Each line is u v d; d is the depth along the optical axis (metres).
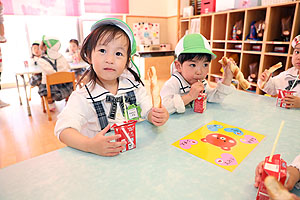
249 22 2.85
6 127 2.36
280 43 2.42
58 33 4.23
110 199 0.48
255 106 1.12
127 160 0.63
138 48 4.72
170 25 4.90
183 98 1.06
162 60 4.51
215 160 0.63
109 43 0.75
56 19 4.16
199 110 1.03
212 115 1.00
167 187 0.51
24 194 0.49
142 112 0.94
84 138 0.69
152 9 4.72
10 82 4.22
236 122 0.91
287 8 2.66
